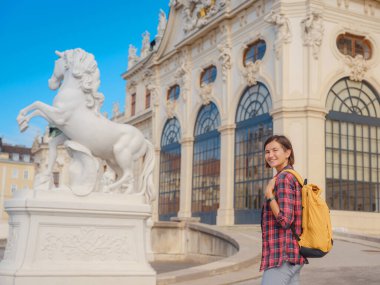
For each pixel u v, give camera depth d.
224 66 28.14
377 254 12.41
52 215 6.79
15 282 6.39
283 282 3.34
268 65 24.98
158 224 16.17
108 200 7.20
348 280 8.38
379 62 25.30
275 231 3.41
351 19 24.80
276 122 23.61
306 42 23.33
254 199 25.23
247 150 26.19
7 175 80.94
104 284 6.81
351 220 23.06
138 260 7.19
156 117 36.34
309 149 22.58
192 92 32.16
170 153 34.28
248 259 9.86
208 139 29.86
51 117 7.26
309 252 3.31
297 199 3.36
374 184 24.38
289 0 23.92
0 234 19.88
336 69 23.98
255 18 26.48
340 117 23.98
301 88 23.33
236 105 27.41
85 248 6.92
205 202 29.47
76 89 7.47
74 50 7.55
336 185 23.28
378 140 24.89
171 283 7.86
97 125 7.59
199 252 15.73
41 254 6.69
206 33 30.61
